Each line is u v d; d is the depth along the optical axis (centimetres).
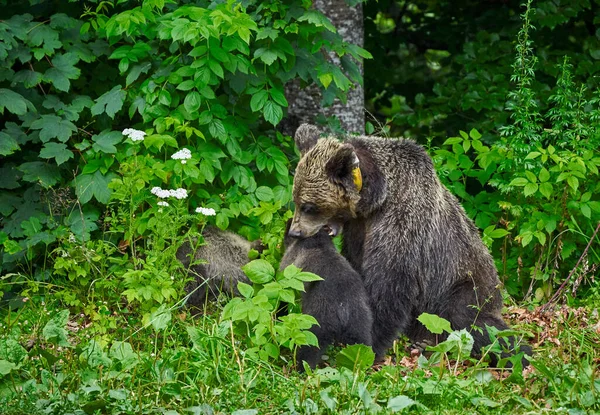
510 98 1694
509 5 1914
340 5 1493
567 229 1320
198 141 1257
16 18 1273
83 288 1168
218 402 846
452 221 1124
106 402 815
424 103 1822
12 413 801
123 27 1204
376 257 1078
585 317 1197
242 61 1234
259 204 1263
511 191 1348
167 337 1037
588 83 1688
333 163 1058
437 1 2062
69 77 1251
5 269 1241
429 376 968
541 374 918
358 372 892
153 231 1145
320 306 1013
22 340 1030
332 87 1354
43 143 1255
